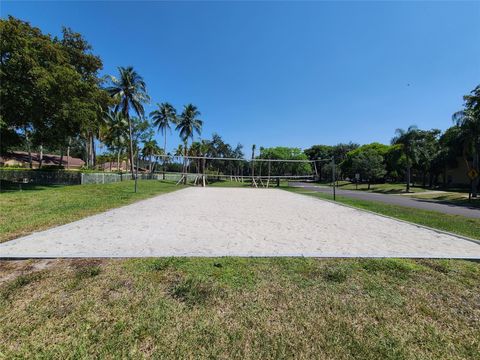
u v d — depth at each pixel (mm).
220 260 3621
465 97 21547
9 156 35406
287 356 1849
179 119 40625
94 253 3836
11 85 12734
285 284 2918
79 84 15312
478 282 3094
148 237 4953
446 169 35906
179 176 40219
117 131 36031
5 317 2223
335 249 4398
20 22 13711
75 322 2172
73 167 43031
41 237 4762
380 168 35906
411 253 4203
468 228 6582
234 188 25484
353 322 2258
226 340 1989
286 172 41875
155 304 2451
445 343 2025
